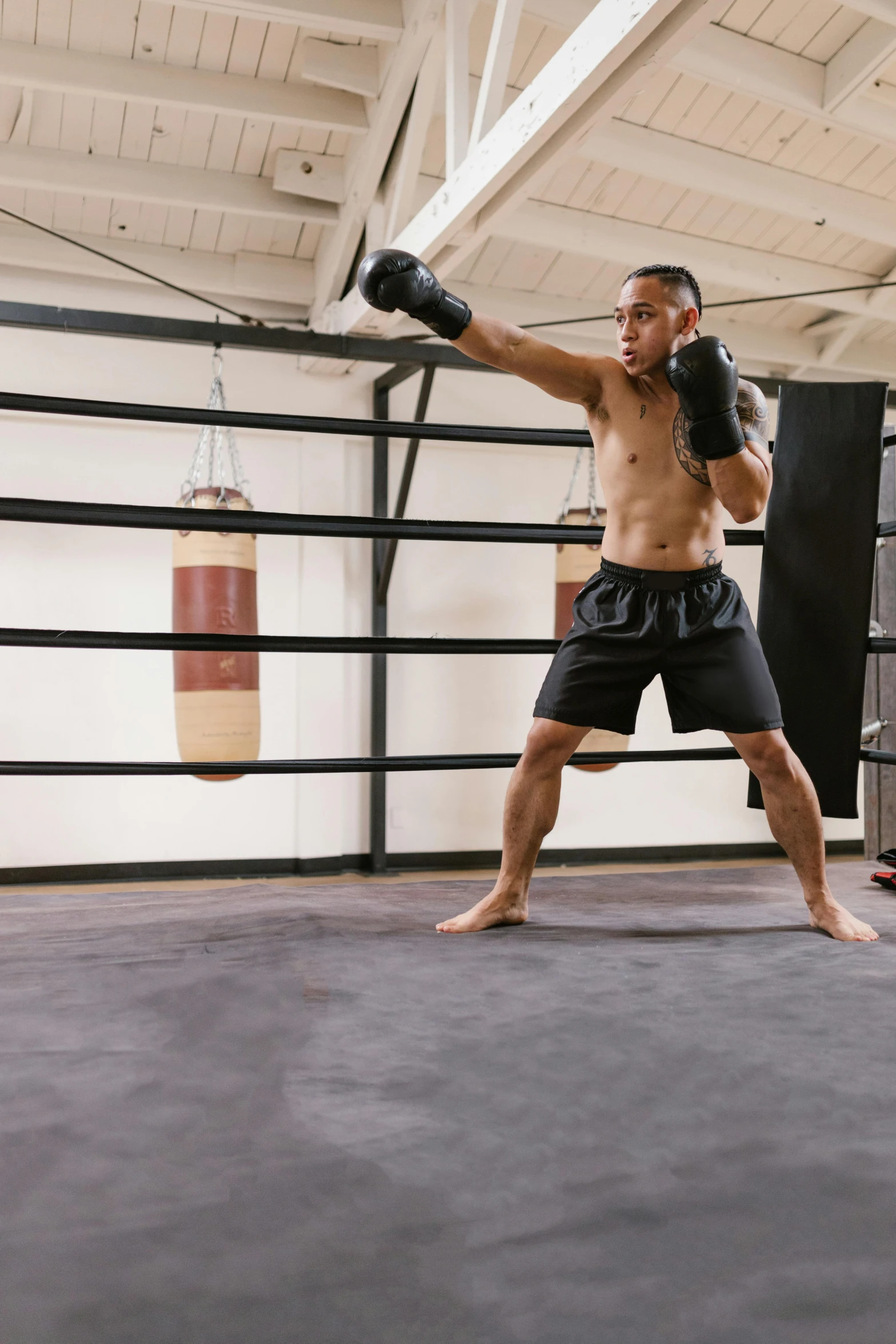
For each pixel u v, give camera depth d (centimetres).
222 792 577
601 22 257
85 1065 111
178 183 483
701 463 174
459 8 350
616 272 585
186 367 568
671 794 673
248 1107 100
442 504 622
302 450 588
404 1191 84
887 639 234
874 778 318
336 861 595
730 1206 83
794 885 241
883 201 512
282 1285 71
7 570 545
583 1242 77
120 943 167
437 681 621
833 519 240
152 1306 69
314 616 593
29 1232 77
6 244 514
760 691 177
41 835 548
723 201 523
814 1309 69
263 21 408
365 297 162
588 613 182
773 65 397
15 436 543
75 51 413
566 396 182
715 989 143
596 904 213
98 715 557
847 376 681
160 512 207
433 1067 111
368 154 441
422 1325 67
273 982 143
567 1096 104
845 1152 92
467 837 627
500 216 348
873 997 140
